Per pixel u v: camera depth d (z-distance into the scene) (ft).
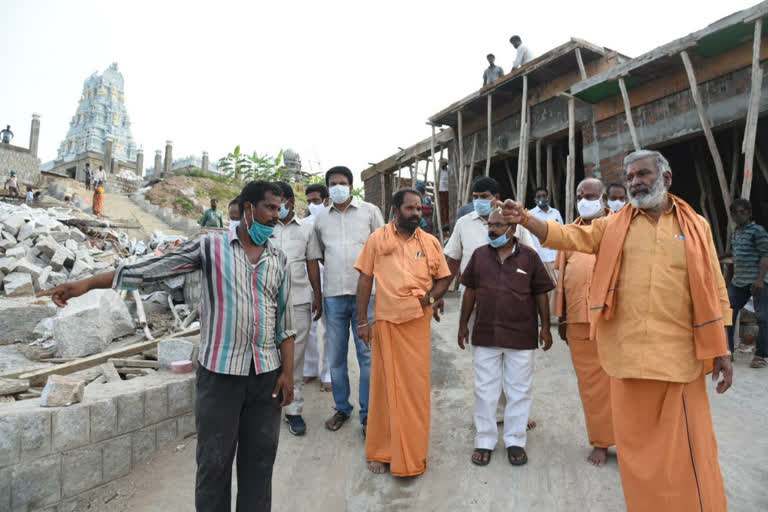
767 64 17.67
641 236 7.64
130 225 42.06
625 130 22.24
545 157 32.91
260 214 7.43
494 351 10.57
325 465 10.85
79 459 9.80
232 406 7.22
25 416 9.09
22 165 78.43
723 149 25.30
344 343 12.39
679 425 7.09
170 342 13.58
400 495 9.64
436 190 33.12
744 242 15.67
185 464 10.98
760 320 14.93
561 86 25.91
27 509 9.04
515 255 10.74
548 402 13.16
